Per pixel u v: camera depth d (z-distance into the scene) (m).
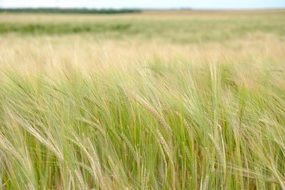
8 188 1.32
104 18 53.41
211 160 1.38
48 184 1.38
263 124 1.64
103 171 1.45
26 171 1.28
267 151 1.48
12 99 1.85
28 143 1.55
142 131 1.55
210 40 17.75
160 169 1.46
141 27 34.25
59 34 25.34
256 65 2.78
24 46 6.02
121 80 1.89
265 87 2.08
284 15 65.69
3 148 1.41
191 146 1.46
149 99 1.71
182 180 1.36
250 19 47.72
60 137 1.43
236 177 1.33
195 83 2.00
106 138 1.54
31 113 1.72
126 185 1.30
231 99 1.86
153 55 3.69
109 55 2.92
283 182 1.30
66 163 1.32
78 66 2.24
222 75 2.52
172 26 35.31
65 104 1.72
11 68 2.25
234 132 1.48
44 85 1.97
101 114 1.67
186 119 1.58
